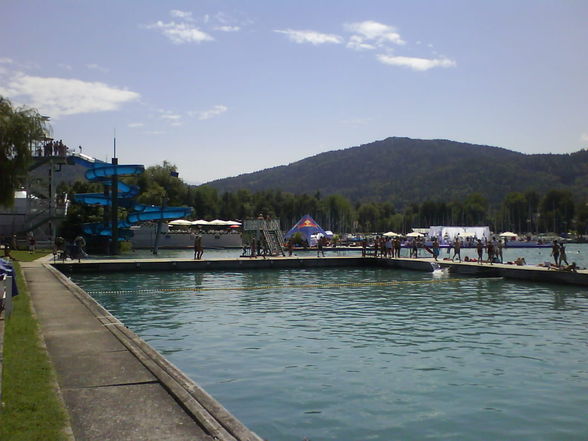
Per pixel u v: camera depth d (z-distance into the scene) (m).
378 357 12.60
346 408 9.04
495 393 9.91
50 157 53.34
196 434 5.82
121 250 64.69
